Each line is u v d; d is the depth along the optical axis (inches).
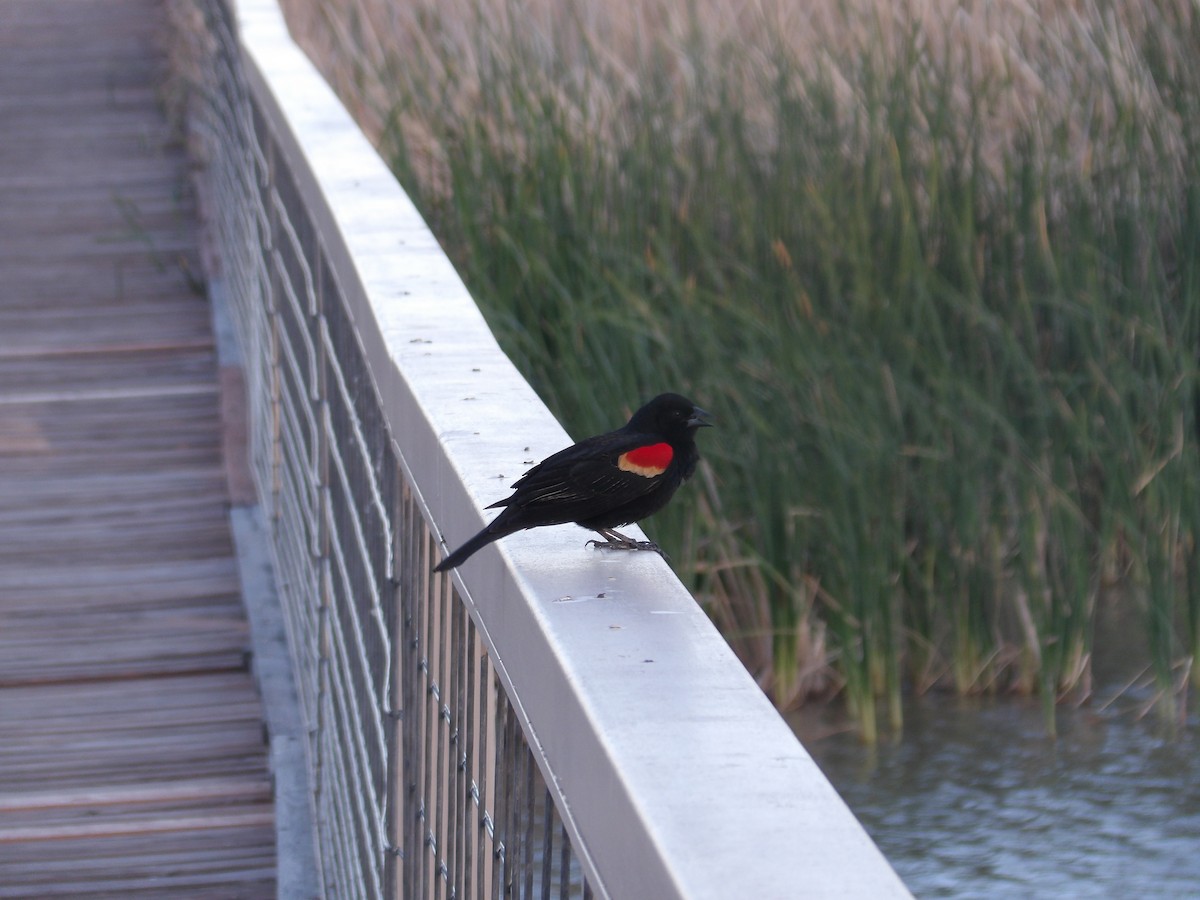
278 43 413.1
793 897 61.6
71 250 730.8
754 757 74.3
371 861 192.4
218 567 453.7
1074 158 510.6
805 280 478.0
